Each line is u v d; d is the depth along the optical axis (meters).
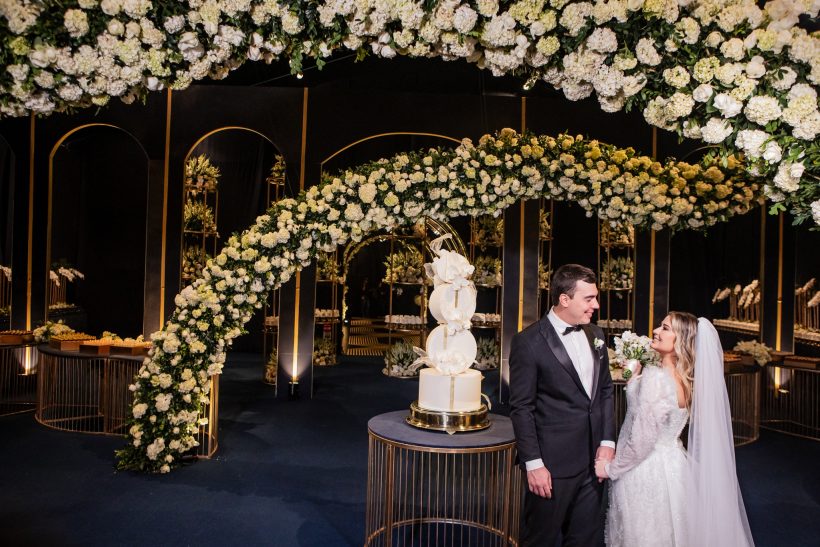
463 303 3.66
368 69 8.60
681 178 5.16
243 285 4.96
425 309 10.43
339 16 2.45
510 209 8.11
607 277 9.66
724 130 2.41
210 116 8.12
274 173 10.09
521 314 8.08
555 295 3.00
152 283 8.05
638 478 2.96
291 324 8.14
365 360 11.53
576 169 4.98
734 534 2.84
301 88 8.15
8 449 5.58
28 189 8.00
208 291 4.91
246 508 4.38
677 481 2.95
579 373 3.00
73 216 10.88
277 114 8.13
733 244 10.40
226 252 4.92
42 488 4.67
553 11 2.35
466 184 4.77
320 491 4.77
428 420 3.47
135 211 11.11
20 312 7.96
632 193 5.04
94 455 5.47
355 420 7.08
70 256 10.85
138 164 11.09
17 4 2.24
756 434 6.57
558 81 2.56
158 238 8.07
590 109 8.00
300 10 2.43
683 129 2.54
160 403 4.94
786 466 5.64
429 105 8.10
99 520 4.11
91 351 6.14
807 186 2.45
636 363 3.24
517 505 3.71
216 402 5.75
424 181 4.73
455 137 8.10
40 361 6.57
